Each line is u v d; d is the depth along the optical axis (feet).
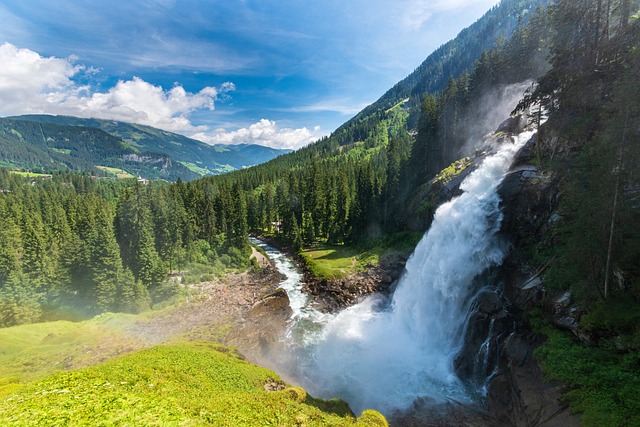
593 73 109.81
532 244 113.60
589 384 63.87
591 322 73.61
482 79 232.12
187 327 141.79
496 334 99.09
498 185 136.77
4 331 133.90
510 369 86.99
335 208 284.61
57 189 551.18
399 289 164.96
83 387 54.13
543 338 85.10
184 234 237.25
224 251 253.44
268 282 203.31
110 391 52.95
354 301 172.86
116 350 118.21
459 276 130.62
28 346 126.21
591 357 69.41
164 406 49.39
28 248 194.49
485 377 97.30
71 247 187.42
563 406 65.21
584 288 79.36
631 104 66.69
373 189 270.46
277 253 280.72
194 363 81.66
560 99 120.57
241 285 201.36
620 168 68.74
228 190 327.88
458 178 181.88
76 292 182.29
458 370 105.50
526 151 140.36
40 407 45.50
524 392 77.15
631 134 67.97
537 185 118.62
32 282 179.83
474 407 89.97
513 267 114.73
